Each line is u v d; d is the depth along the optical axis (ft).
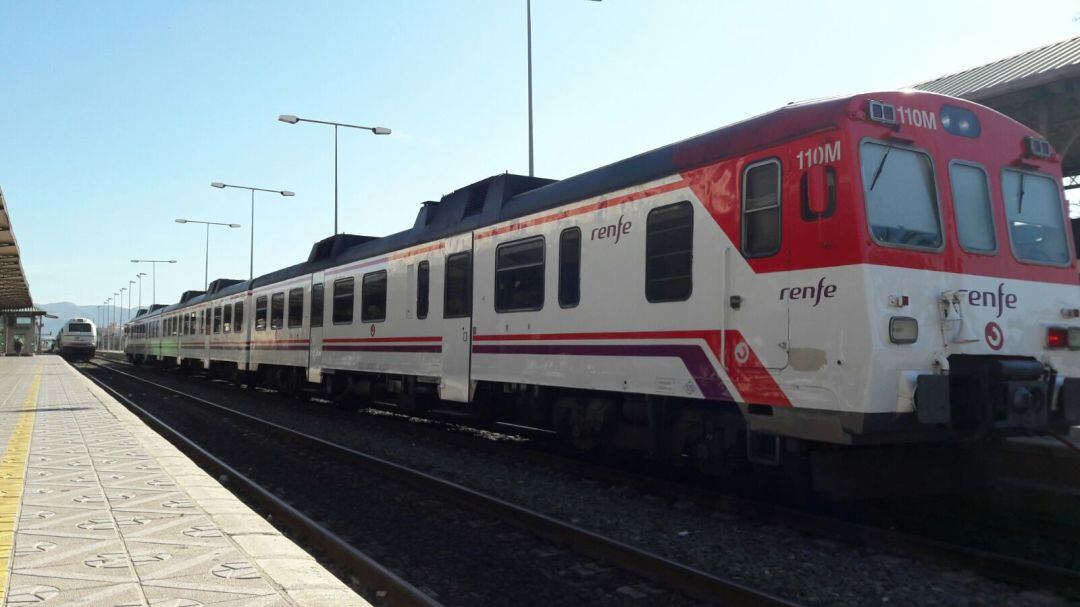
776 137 20.84
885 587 16.15
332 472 30.53
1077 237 32.50
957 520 21.91
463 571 17.93
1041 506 22.11
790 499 24.94
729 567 17.69
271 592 12.58
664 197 24.48
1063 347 21.61
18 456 26.86
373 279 45.19
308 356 54.70
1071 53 35.96
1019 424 19.44
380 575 16.10
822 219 19.38
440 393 37.06
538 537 20.48
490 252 33.76
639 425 27.07
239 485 26.91
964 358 19.79
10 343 233.55
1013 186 21.94
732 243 21.85
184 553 14.76
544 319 29.81
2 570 13.67
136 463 25.40
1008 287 20.88
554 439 38.19
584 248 27.89
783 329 20.12
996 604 15.16
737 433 23.40
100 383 88.02
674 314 23.73
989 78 37.91
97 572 13.58
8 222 77.77
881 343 18.24
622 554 17.79
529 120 56.49
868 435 18.57
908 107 20.18
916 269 19.21
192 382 92.12
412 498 25.31
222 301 81.66
